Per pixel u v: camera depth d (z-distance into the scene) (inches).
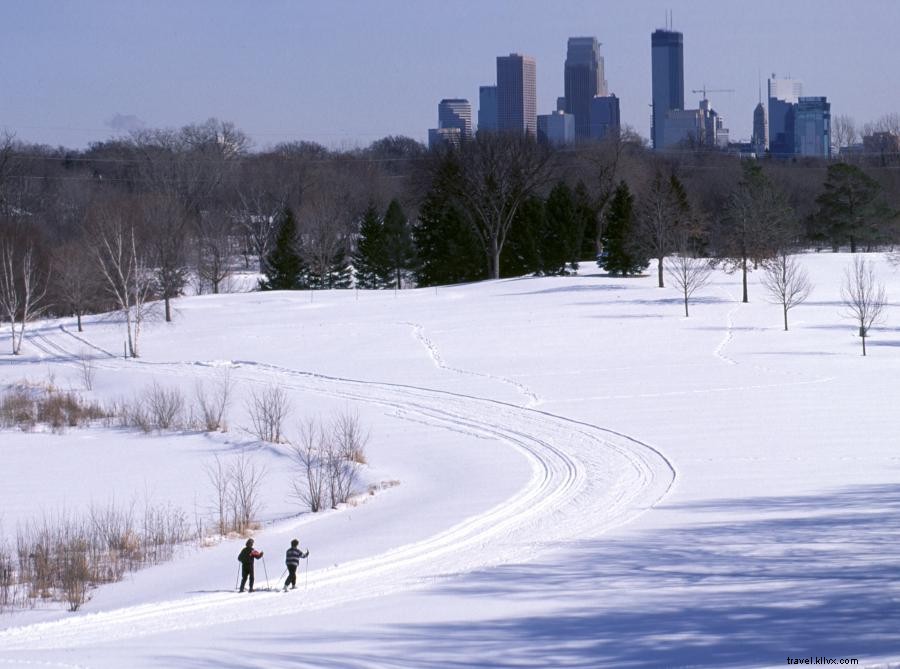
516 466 2386.8
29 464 2751.0
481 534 1750.7
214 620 1268.5
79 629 1267.2
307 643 1066.7
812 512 1723.7
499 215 7401.6
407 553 1633.9
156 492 2361.0
